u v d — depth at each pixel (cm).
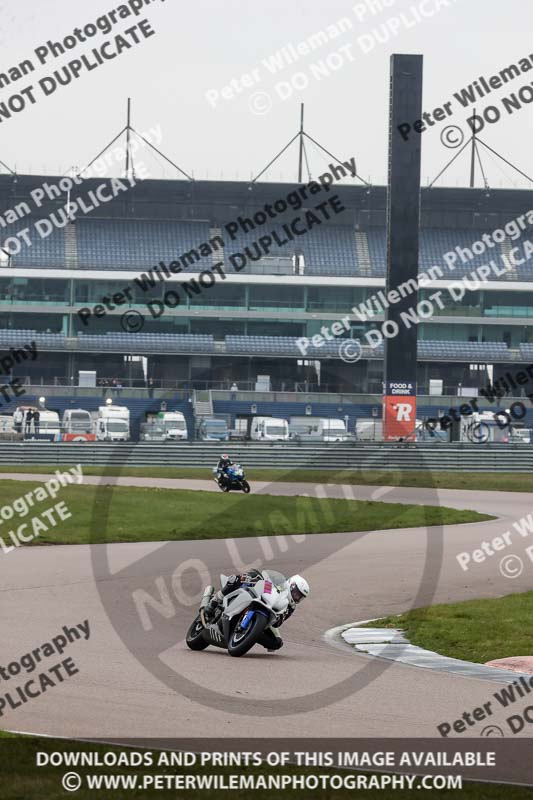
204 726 2019
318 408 16200
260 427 15050
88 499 7706
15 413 15188
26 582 4391
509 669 2892
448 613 3922
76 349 19138
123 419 15188
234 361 19675
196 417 16362
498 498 10144
